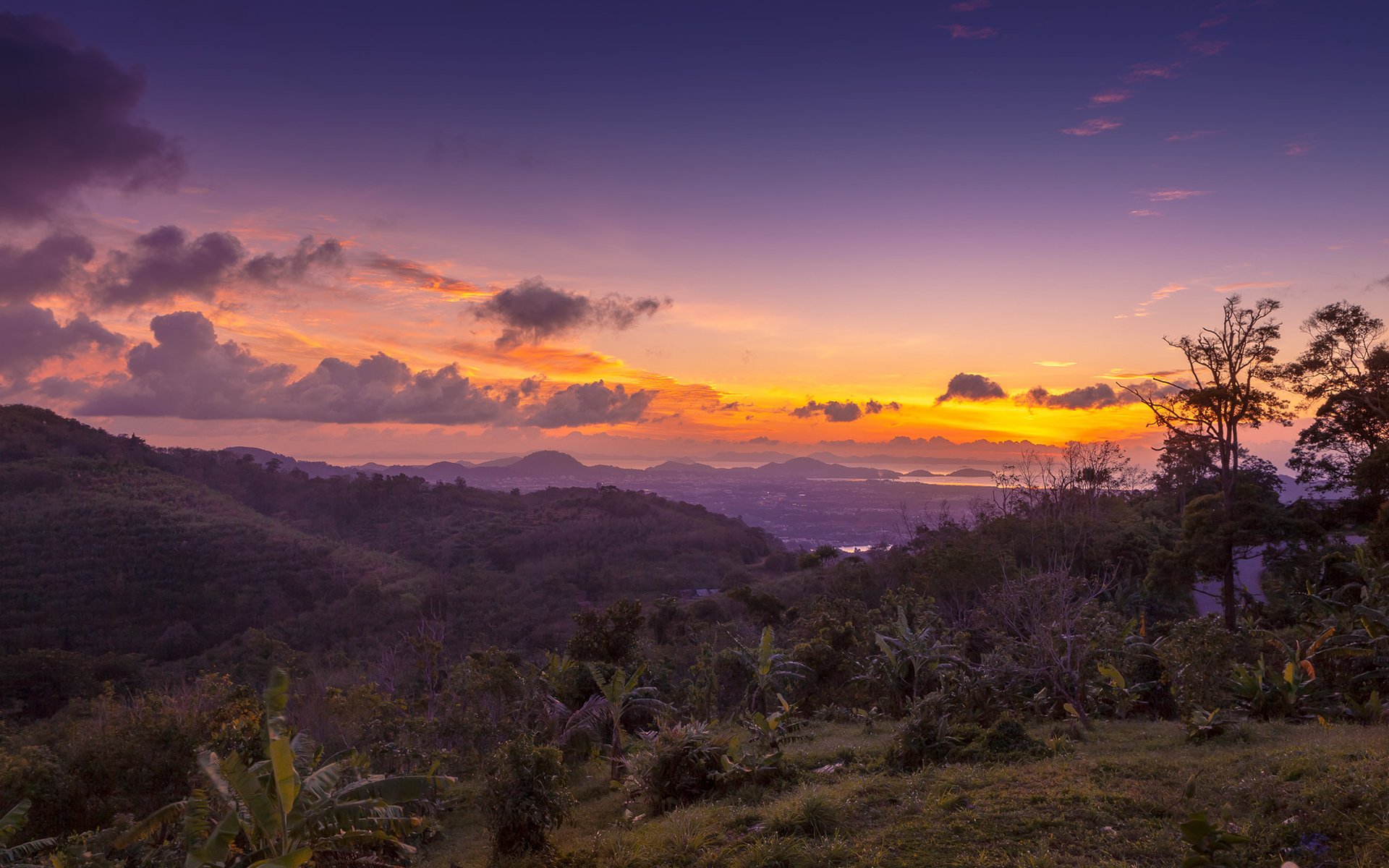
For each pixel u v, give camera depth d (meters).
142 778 20.44
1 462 140.38
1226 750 13.13
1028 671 20.56
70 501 123.88
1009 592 23.44
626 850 11.84
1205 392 35.00
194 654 88.12
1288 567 35.09
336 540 151.00
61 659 58.69
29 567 99.25
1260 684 17.53
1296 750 10.97
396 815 11.11
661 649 51.59
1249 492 34.59
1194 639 18.98
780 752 16.11
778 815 11.43
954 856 9.34
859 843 10.22
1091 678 21.20
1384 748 10.08
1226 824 8.94
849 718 28.56
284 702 10.55
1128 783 11.02
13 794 18.97
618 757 22.02
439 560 142.00
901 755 14.81
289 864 9.71
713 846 11.29
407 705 34.78
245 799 9.88
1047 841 9.25
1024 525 52.56
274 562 114.94
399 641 88.12
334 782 11.12
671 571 137.25
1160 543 49.94
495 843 14.22
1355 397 40.34
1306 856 7.68
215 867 10.05
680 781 15.59
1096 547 48.28
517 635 95.81
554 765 14.20
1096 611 26.05
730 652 33.12
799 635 40.22
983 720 19.17
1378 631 19.12
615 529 160.75
